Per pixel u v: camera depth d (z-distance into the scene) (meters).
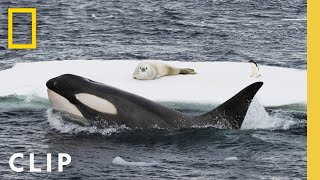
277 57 106.38
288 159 49.66
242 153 51.06
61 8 161.50
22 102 67.88
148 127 55.94
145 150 51.47
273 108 67.38
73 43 117.44
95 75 83.06
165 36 127.00
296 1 185.25
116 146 52.38
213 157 49.97
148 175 45.66
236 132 55.81
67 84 58.16
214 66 90.31
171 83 79.56
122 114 56.66
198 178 45.00
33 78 79.31
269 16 156.62
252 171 46.78
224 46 116.31
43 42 117.56
